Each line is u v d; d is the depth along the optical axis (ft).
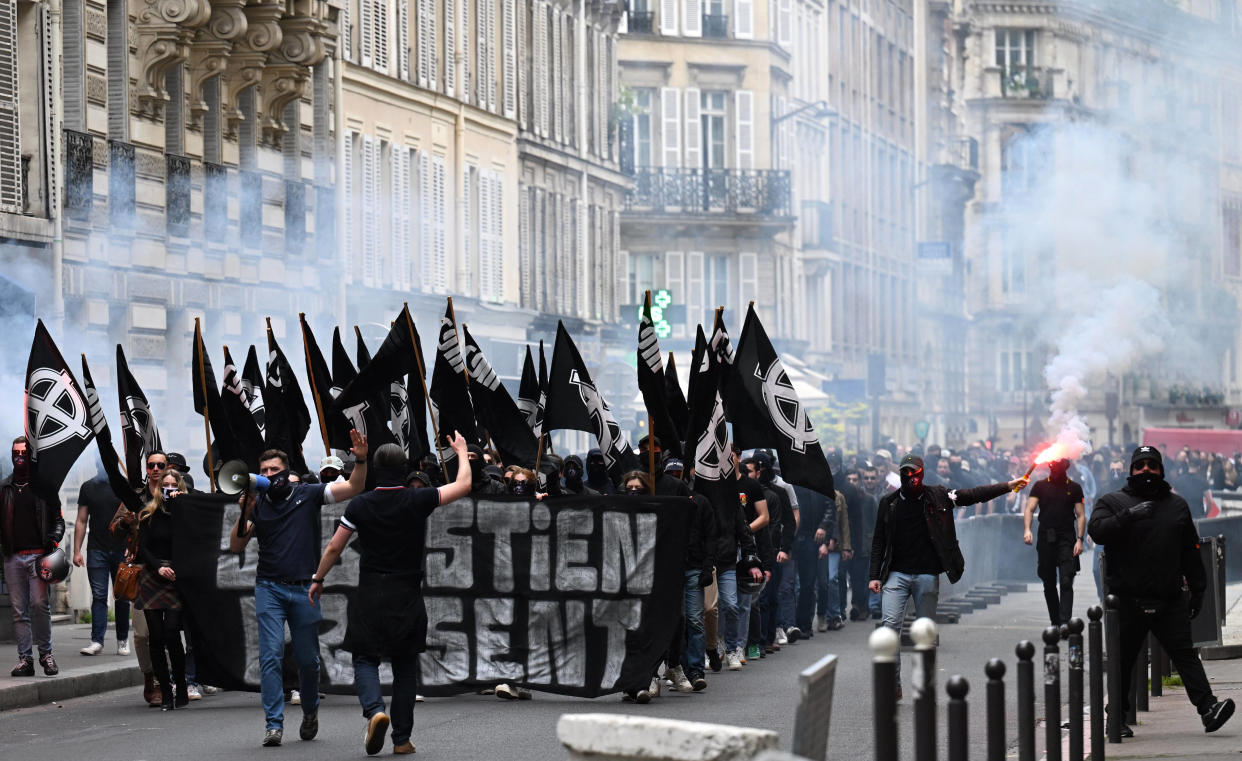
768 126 474.49
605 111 408.26
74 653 157.89
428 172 313.94
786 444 141.69
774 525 170.91
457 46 325.42
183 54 228.02
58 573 138.10
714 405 142.92
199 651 130.31
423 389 134.21
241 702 133.08
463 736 114.42
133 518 130.31
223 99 245.65
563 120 380.58
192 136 238.89
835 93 551.18
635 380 288.51
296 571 111.96
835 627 193.06
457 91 325.42
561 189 380.58
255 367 149.38
